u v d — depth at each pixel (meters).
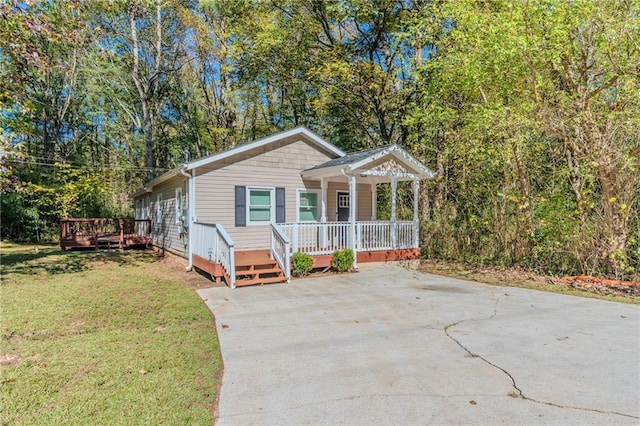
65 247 14.59
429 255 12.99
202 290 7.61
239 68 18.62
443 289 7.90
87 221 15.41
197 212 10.05
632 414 2.96
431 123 12.53
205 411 2.99
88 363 3.88
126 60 20.08
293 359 4.10
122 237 15.13
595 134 8.11
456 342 4.64
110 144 25.58
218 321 5.51
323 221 11.21
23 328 5.04
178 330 5.02
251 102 23.08
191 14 19.19
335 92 15.88
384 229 11.07
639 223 8.24
